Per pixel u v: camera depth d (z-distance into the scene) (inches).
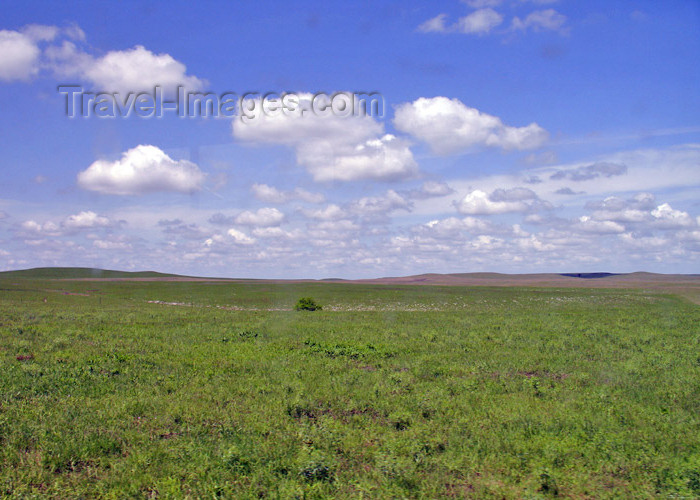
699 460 336.8
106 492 295.3
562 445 363.6
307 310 1802.4
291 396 496.1
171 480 303.4
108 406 450.0
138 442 367.2
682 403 484.4
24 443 360.2
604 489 302.7
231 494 291.9
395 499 288.5
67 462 334.3
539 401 492.7
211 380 568.4
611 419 429.1
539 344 848.9
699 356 744.3
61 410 435.8
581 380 581.9
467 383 555.8
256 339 900.0
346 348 780.0
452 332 1005.8
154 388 521.0
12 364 623.2
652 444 372.5
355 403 474.0
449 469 325.1
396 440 374.3
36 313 1334.9
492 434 389.7
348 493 295.4
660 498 291.3
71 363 636.1
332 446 364.5
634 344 858.1
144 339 872.9
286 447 359.9
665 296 2869.1
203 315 1391.5
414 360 699.4
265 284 4581.7
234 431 391.2
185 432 390.6
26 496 284.4
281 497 284.2
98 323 1112.8
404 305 2255.2
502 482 310.3
